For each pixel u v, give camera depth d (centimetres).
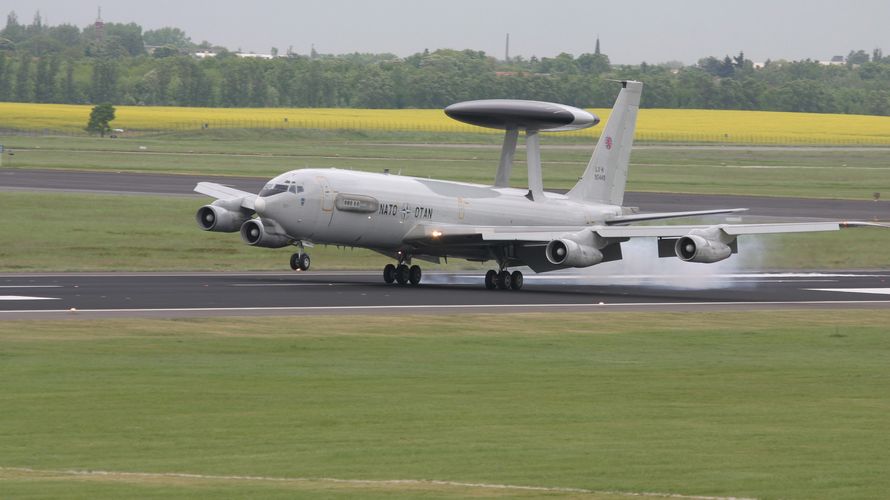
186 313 15612
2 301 16438
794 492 7219
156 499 6662
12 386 10594
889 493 7231
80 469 7731
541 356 13088
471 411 9894
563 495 6944
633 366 12538
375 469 7750
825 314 17650
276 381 11138
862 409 10256
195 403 10038
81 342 13062
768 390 11200
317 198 19212
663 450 8431
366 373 11700
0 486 6988
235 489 6975
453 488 7100
